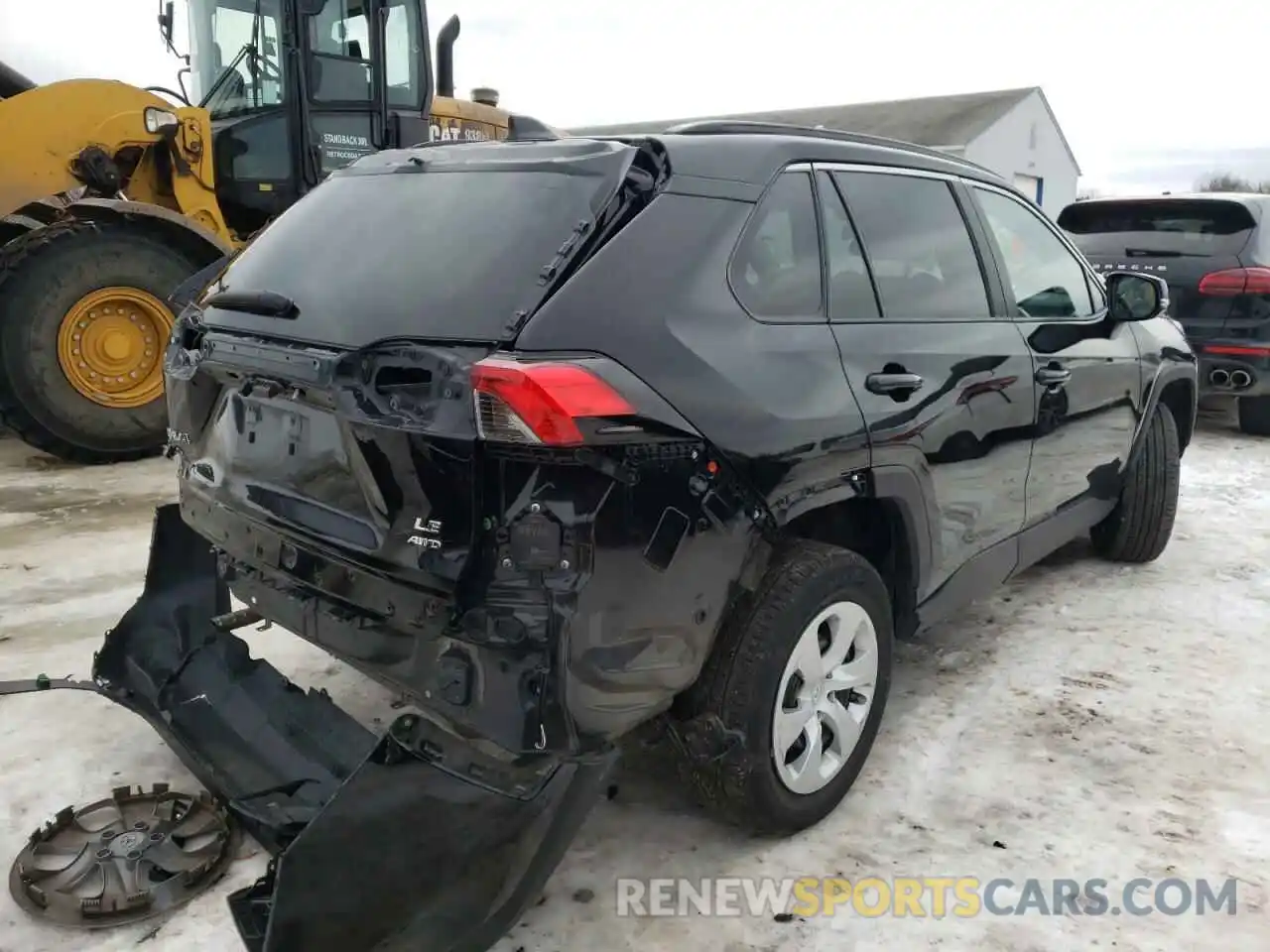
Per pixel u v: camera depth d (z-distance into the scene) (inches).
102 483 239.9
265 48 277.0
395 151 118.9
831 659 106.5
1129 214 305.3
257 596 104.0
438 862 79.4
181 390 112.0
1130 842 107.8
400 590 85.7
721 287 95.6
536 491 79.3
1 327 236.8
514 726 80.0
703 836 107.6
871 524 119.4
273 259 108.6
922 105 1328.7
